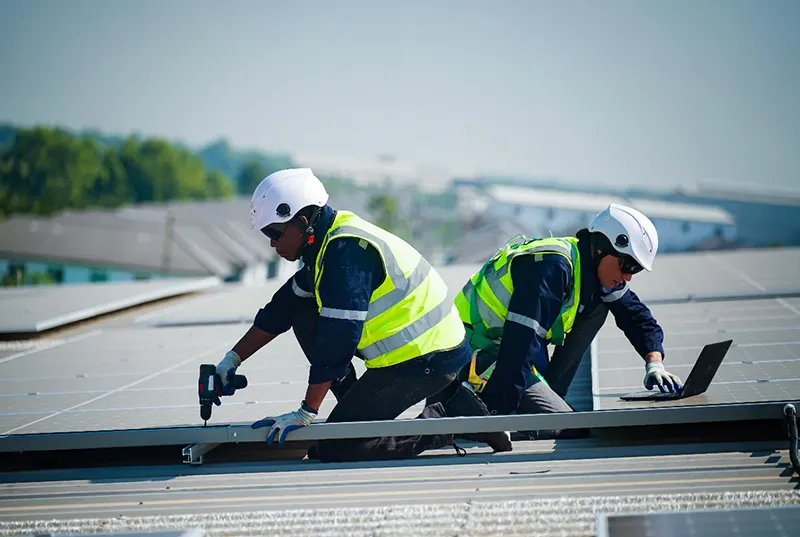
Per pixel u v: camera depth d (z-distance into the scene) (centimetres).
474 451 743
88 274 11969
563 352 874
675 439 723
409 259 744
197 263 12069
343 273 707
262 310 804
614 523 488
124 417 820
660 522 486
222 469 712
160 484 673
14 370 1210
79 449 776
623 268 812
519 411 789
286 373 1046
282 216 720
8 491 677
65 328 1773
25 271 11938
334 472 685
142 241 12556
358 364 1123
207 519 567
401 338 739
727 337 1098
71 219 13000
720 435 724
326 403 888
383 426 698
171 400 901
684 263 2316
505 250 834
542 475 632
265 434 710
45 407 902
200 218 15750
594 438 754
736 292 1562
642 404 752
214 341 1396
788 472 599
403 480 646
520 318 771
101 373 1133
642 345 852
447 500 585
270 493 631
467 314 846
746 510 493
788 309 1331
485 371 828
